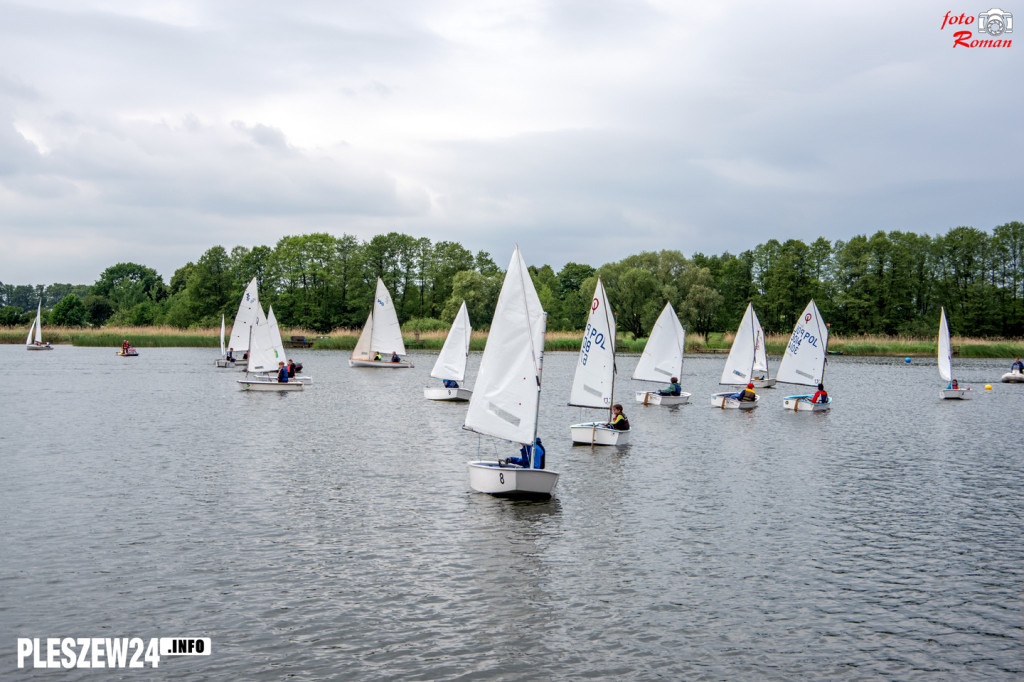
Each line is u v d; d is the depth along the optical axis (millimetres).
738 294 158875
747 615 14914
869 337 129750
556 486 25750
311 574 16719
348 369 80812
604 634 13945
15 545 18484
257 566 17188
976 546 19453
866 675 12633
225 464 28609
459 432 37219
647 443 35438
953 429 41062
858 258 138500
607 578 16750
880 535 20344
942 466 30188
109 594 15484
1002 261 137000
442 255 157500
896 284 137375
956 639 14016
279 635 13711
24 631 13805
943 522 21719
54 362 85562
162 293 197875
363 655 12984
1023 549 19234
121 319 163250
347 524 20594
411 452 31547
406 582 16328
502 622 14375
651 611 15023
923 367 93750
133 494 23703
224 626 14070
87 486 24734
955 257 140000
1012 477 28047
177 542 18828
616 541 19438
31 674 12242
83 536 19234
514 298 24188
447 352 52469
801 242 147250
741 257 162250
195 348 117562
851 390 64812
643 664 12828
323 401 50750
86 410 44469
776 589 16281
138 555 17844
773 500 24156
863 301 135500
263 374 61656
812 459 31516
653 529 20594
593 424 35438
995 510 23094
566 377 74625
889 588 16453
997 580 17000
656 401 51312
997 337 133375
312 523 20641
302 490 24484
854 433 39250
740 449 33875
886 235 146875
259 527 20234
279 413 44156
